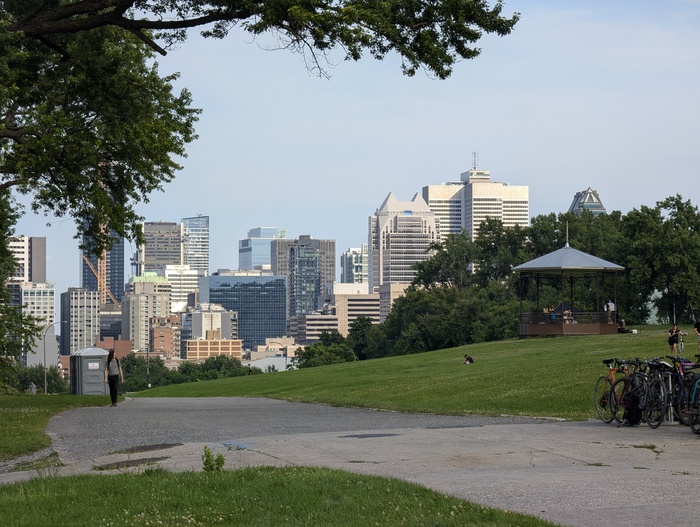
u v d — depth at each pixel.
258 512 10.90
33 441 20.56
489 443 17.28
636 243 101.88
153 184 38.72
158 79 37.03
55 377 194.00
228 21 27.78
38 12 29.48
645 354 47.00
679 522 9.84
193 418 27.81
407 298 161.38
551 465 14.59
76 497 12.05
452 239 171.38
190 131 38.72
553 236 154.00
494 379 40.78
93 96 34.81
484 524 9.66
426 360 67.62
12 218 48.28
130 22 28.45
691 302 101.75
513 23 27.12
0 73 29.20
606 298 106.81
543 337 81.06
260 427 23.47
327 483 12.38
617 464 14.55
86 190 35.53
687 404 19.12
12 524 10.48
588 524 9.78
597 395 22.08
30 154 33.03
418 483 12.55
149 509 11.20
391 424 23.38
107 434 22.70
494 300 143.88
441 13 26.45
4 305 55.84
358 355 189.12
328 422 24.81
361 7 25.58
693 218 104.56
